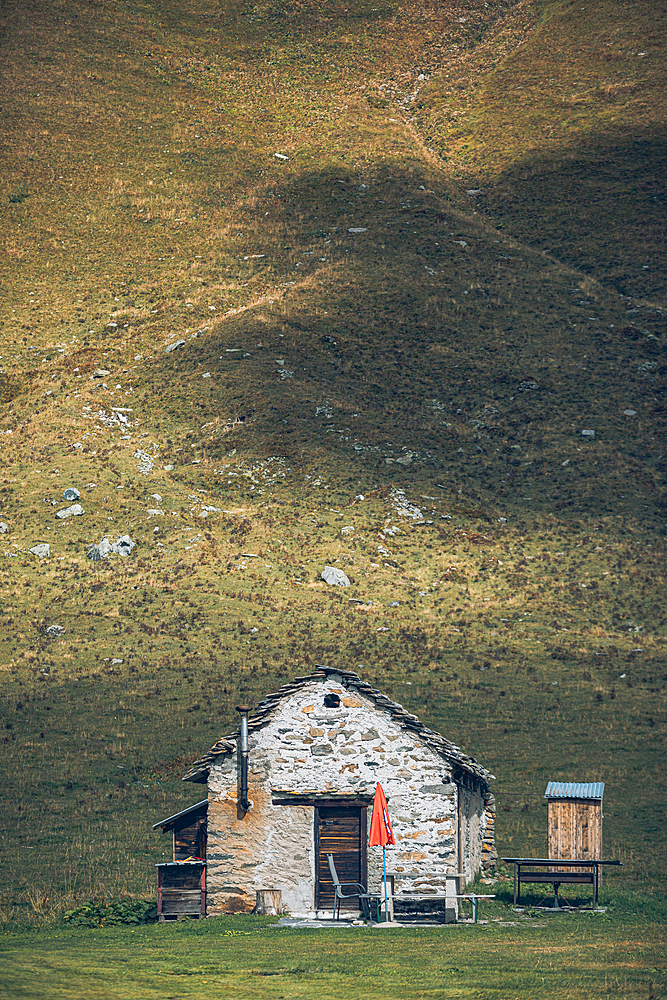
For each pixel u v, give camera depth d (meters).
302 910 78.44
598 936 67.56
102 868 98.81
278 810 79.69
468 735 130.25
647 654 158.25
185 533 189.00
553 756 125.62
